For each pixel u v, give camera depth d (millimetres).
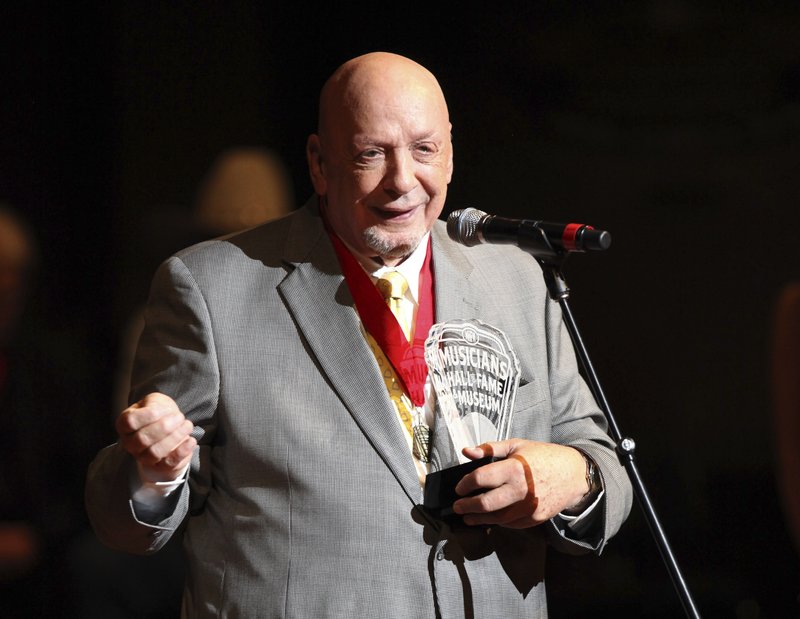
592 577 16391
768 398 19469
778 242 19672
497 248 8430
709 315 19750
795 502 10711
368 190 7430
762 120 19688
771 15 19609
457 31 20047
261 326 7570
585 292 19859
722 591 16938
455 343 7711
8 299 12953
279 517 7270
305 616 7125
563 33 19938
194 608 7461
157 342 7594
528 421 7934
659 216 19875
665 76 19812
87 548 12117
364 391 7465
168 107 19141
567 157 19953
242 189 14867
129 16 18812
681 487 18438
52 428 12703
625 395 19703
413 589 7270
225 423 7430
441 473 7297
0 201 17734
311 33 19938
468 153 20047
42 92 18000
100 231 18266
